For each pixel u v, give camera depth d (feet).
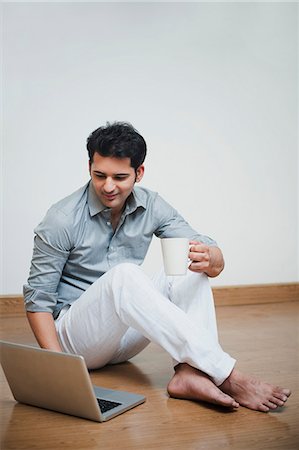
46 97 10.77
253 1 12.15
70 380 4.70
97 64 11.09
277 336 8.59
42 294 5.53
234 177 12.10
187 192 11.78
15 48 10.59
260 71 12.26
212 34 11.89
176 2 11.60
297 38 12.51
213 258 5.51
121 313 5.20
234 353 7.41
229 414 4.98
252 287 12.09
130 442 4.39
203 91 11.84
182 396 5.30
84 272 6.01
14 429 4.65
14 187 10.61
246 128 12.18
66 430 4.63
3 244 10.55
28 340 8.18
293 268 12.56
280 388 5.09
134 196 5.83
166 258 5.08
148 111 11.46
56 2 10.82
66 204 5.68
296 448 4.30
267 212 12.38
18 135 10.62
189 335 5.03
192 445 4.34
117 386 5.81
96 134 5.27
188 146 11.75
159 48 11.51
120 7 11.23
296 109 12.57
